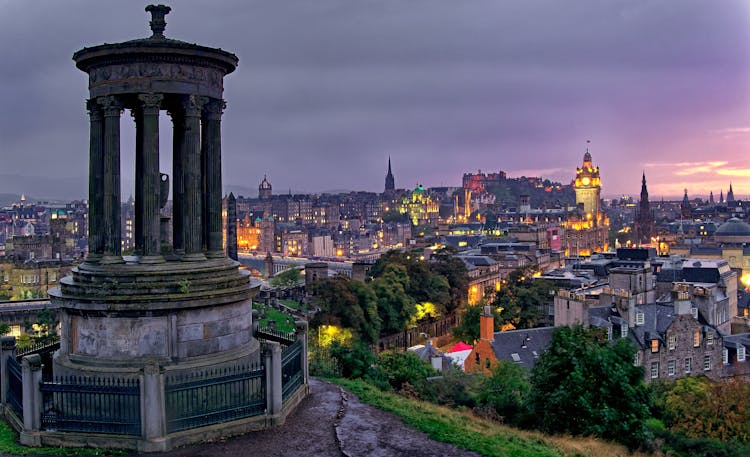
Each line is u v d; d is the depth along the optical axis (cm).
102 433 3159
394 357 6109
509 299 17262
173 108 4112
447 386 5666
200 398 3291
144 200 3672
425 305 17250
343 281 14112
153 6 3766
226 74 4075
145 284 3506
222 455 3059
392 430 3416
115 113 3722
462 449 3206
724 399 6175
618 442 4150
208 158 3909
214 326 3653
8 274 19675
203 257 3788
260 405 3422
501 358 10081
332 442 3231
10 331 10369
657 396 6994
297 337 3984
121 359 3503
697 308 11206
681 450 5066
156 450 3084
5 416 3578
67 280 3766
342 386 4256
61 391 3200
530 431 4231
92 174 3831
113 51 3622
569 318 10856
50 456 3034
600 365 4212
